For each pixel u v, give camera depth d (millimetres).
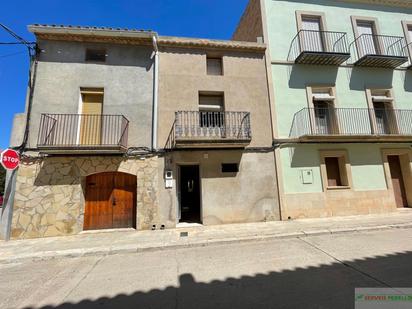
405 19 11531
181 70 9094
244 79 9508
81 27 8242
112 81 8586
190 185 10125
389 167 10414
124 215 8266
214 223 8297
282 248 5484
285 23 10406
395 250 4992
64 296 3486
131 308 3078
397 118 10164
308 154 9367
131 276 4176
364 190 9477
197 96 8984
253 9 11227
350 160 9617
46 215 7461
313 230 6848
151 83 8836
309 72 10086
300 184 9078
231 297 3252
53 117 7973
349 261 4449
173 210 8125
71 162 7879
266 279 3799
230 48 9609
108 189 8312
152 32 8562
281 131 9375
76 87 8328
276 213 8703
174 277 4043
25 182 7512
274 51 10016
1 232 7055
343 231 6816
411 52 11133
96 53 8891
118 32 8453
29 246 6191
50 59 8336
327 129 9984
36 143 7770
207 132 8766
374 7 11328
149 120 8562
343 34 10648
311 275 3873
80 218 7762
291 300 3090
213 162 8672
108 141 8094
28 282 4059
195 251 5574
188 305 3090
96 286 3803
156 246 5852
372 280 3586
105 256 5492
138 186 8094
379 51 10781
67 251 5633
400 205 10172
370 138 9398
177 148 8492
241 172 8773
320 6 10844
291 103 9680
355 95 10195
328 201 9148
